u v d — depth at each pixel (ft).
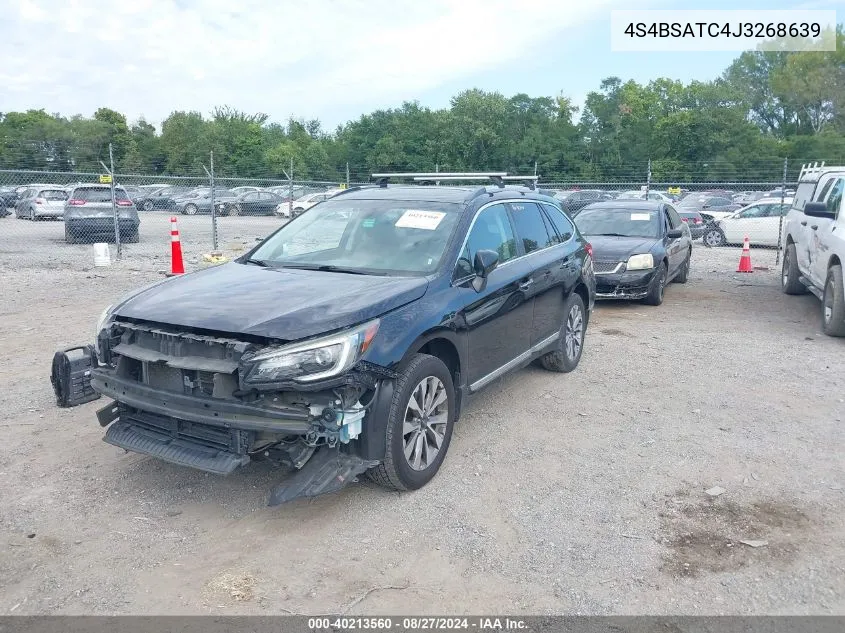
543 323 20.72
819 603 11.14
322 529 13.26
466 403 16.78
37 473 15.42
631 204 41.45
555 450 17.02
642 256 35.53
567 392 21.49
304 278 15.65
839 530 13.29
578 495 14.69
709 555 12.46
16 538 12.84
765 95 262.47
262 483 15.06
